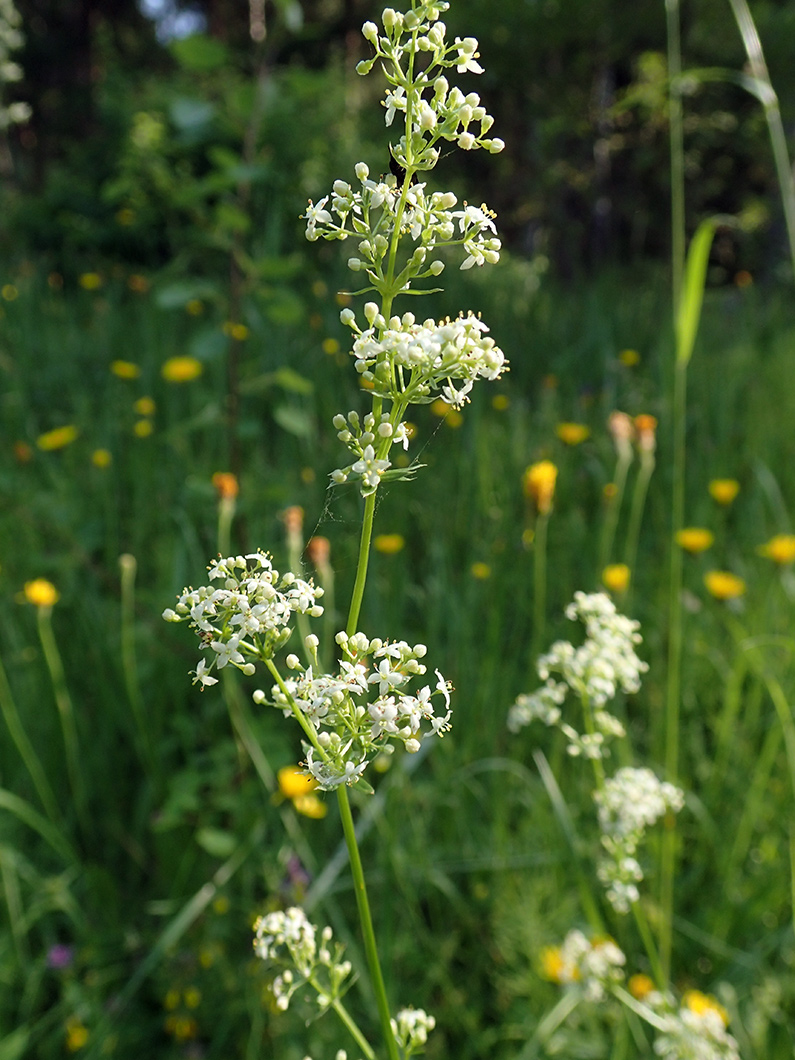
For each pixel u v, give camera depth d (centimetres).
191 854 253
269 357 464
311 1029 207
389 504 371
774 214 1301
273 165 748
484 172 1480
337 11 1848
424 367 93
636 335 668
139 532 352
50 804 251
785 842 250
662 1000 182
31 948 243
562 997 209
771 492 376
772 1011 209
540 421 469
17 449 394
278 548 334
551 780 196
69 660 301
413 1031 119
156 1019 225
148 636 287
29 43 2125
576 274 957
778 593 330
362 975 218
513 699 292
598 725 173
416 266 94
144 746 261
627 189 1373
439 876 232
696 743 275
